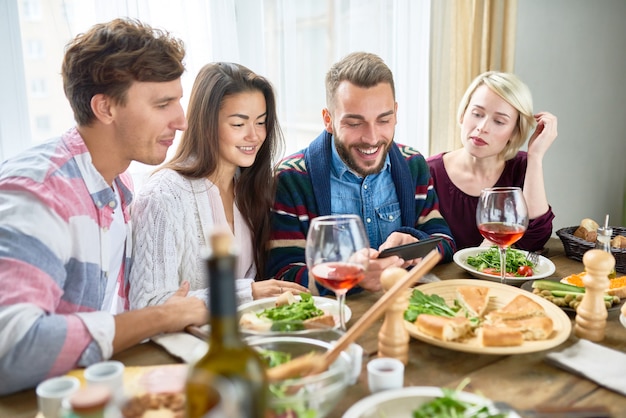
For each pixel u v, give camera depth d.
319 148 1.89
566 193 4.12
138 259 1.54
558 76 3.84
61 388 0.84
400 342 1.02
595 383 0.95
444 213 2.31
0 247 1.04
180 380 0.79
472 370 1.01
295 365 0.80
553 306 1.23
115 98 1.25
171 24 2.28
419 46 3.03
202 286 1.67
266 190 1.79
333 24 2.75
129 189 1.56
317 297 1.35
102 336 1.03
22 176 1.14
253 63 2.56
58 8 2.02
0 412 0.90
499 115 2.14
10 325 0.97
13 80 1.99
